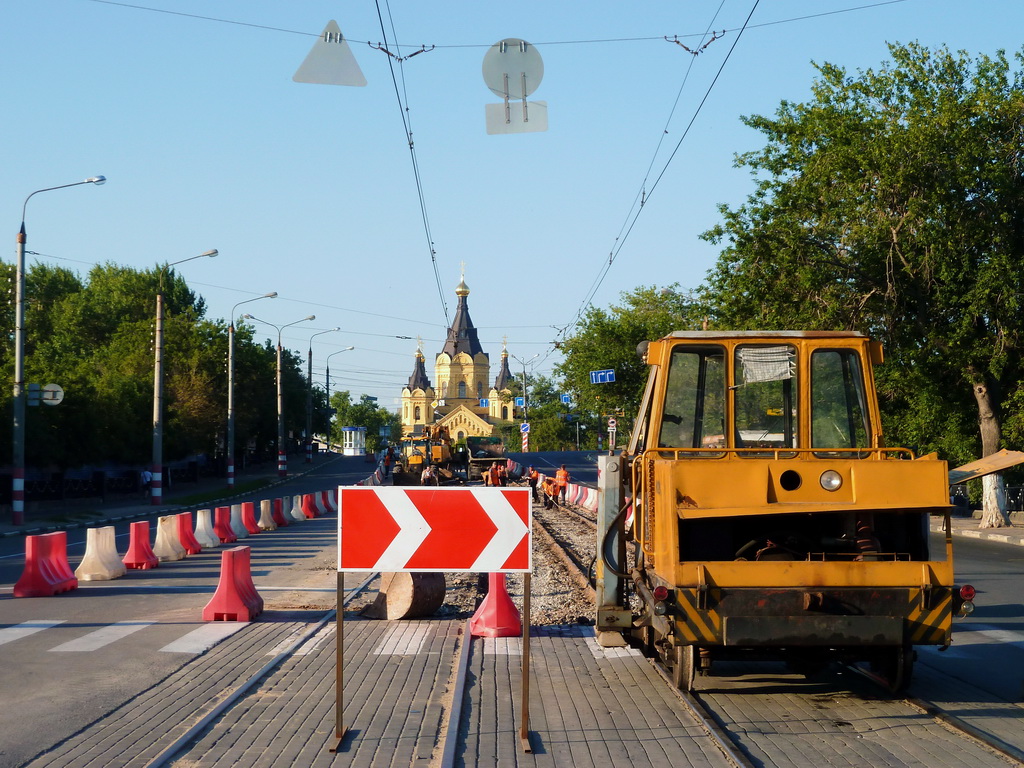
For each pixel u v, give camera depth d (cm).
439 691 805
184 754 634
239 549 1220
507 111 1224
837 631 716
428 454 5734
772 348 841
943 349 2750
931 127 2581
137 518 3544
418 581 1178
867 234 2653
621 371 5525
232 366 5291
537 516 3356
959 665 925
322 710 742
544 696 791
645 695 795
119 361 5772
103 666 909
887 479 735
